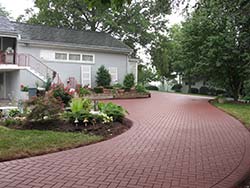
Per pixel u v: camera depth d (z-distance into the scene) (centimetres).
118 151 751
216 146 828
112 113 1102
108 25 3494
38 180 531
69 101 1332
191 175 579
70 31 2712
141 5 3378
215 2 830
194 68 2595
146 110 1623
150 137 927
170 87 5319
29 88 1942
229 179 559
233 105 2130
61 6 3466
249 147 821
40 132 889
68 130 948
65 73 2444
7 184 509
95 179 543
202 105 2069
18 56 2092
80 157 688
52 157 682
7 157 654
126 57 2791
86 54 2556
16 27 2419
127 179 548
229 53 2267
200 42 2522
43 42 2319
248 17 834
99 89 2366
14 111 1143
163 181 542
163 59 3697
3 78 2212
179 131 1043
